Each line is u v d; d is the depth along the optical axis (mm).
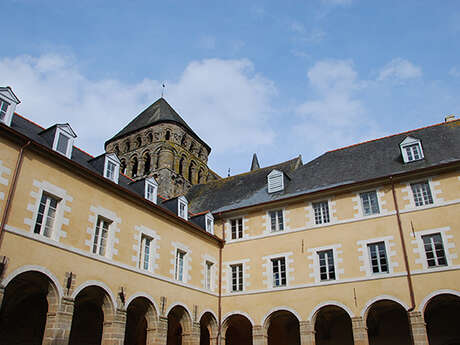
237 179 34844
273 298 23734
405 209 21891
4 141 15398
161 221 22422
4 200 14758
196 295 23672
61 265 16188
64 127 18234
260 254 25281
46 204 16500
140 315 22250
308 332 21969
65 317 15773
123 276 19000
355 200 23516
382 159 25375
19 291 17500
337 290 22031
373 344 24016
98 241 18500
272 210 26141
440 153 23016
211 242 26344
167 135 43656
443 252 20375
